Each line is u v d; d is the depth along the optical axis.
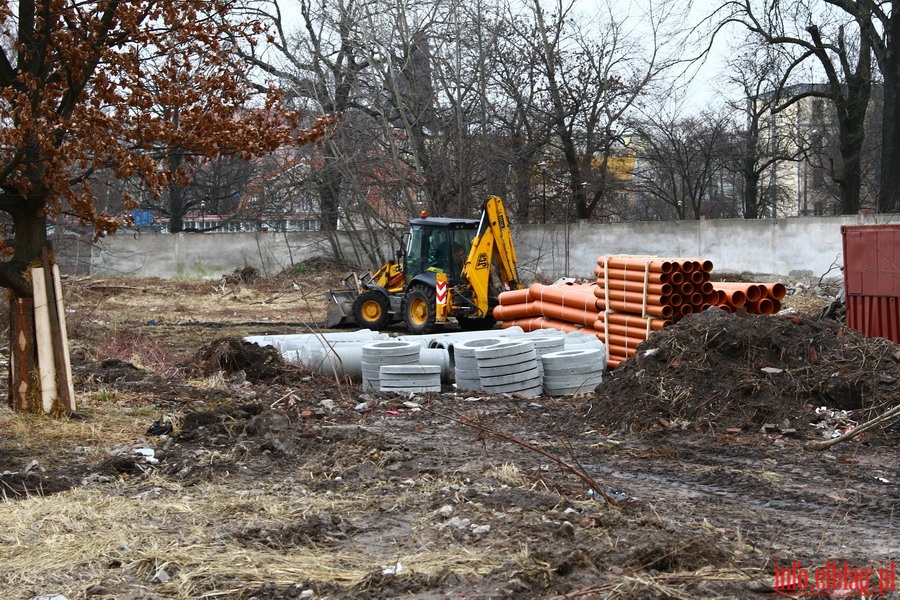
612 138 37.81
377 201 33.56
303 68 31.27
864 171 44.44
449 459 8.79
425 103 30.89
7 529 6.35
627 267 15.44
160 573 5.45
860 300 15.84
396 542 6.19
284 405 11.79
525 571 5.22
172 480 8.00
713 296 15.16
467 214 31.14
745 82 36.12
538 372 13.34
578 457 9.07
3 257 10.94
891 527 6.57
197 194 48.59
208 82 10.34
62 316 10.34
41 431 9.57
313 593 5.15
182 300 30.48
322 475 8.14
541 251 34.25
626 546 5.71
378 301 23.34
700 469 8.46
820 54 33.34
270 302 30.39
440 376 13.77
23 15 9.87
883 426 9.52
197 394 12.13
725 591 5.02
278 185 37.19
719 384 10.50
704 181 43.19
